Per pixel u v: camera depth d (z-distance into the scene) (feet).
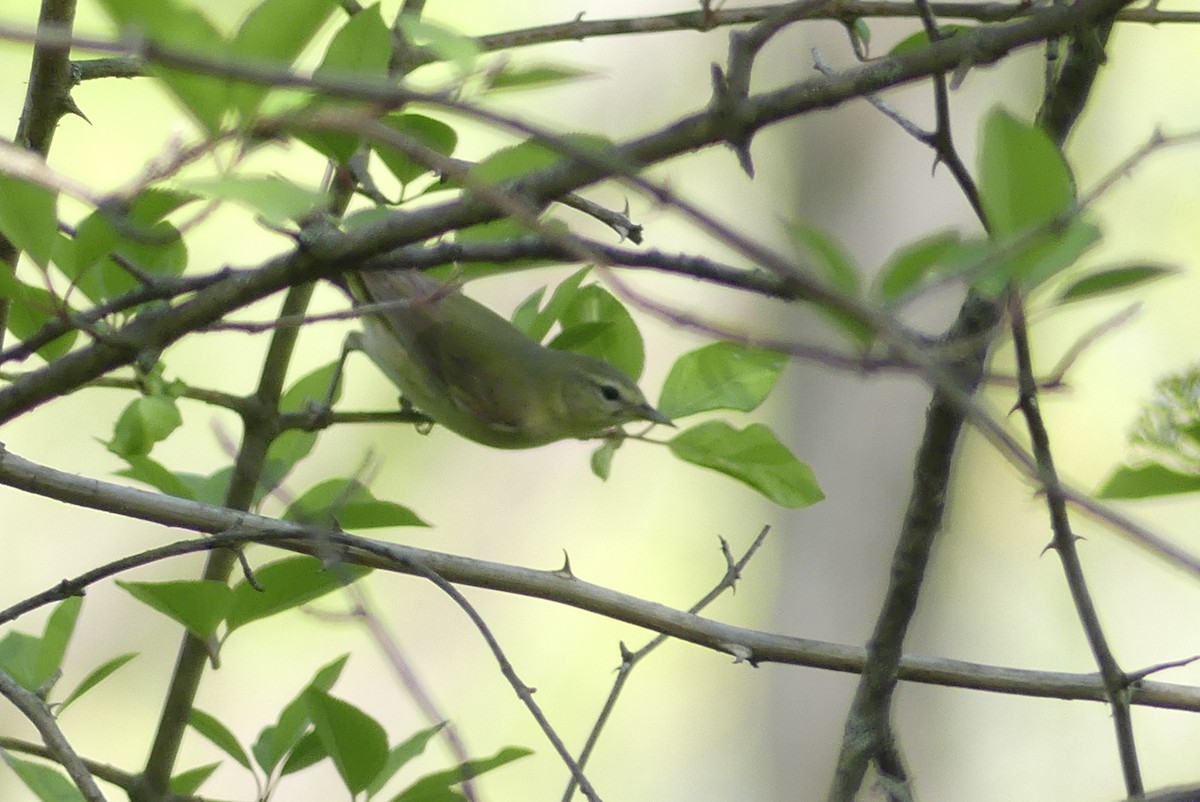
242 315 54.65
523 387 33.91
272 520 20.98
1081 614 16.96
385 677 66.28
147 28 11.30
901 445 60.64
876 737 18.74
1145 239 65.10
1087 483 61.46
